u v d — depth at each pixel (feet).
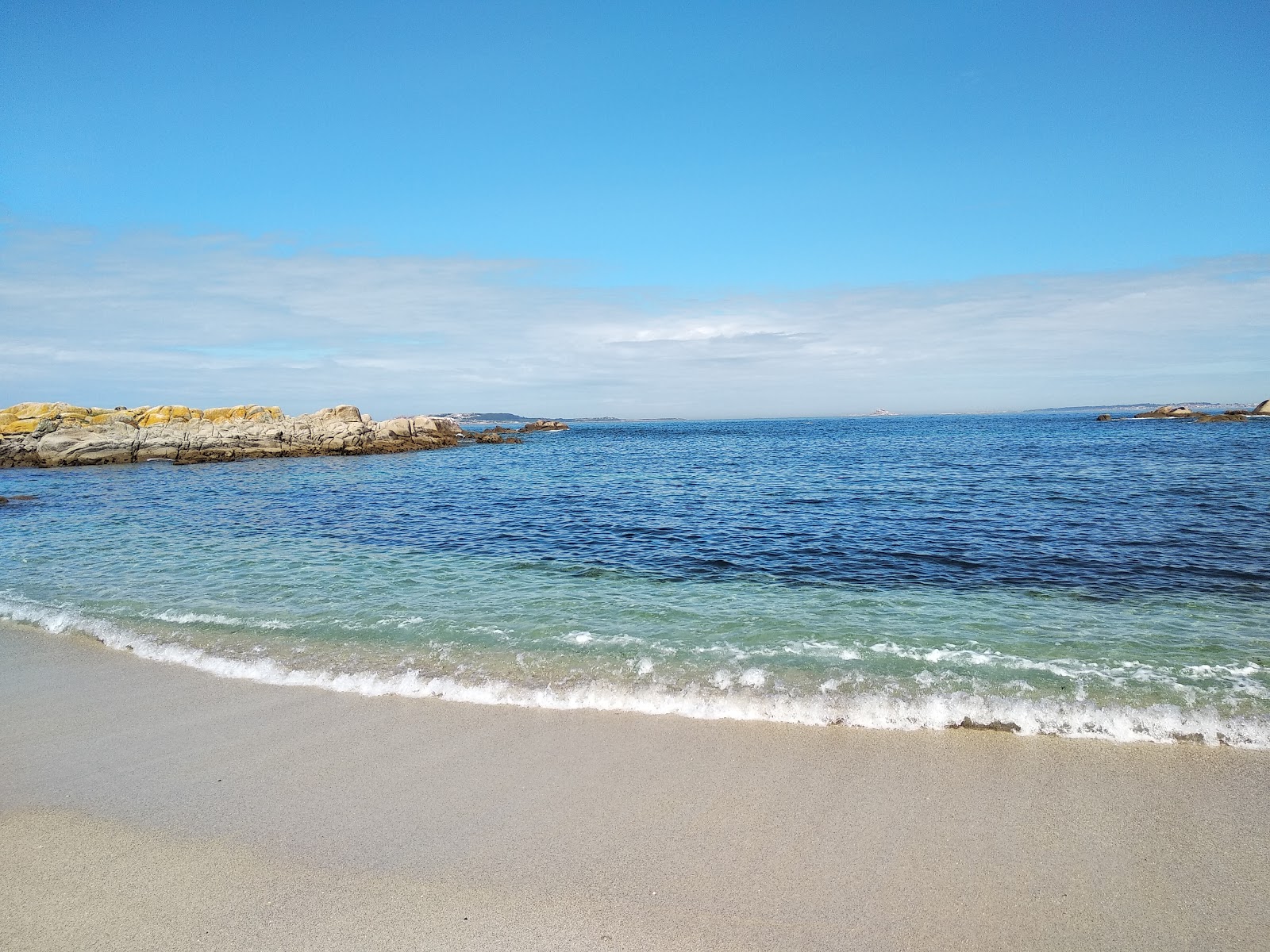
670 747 20.25
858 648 28.91
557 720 22.21
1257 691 23.86
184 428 173.37
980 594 38.19
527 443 275.18
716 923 12.98
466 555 51.08
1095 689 24.11
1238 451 143.74
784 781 18.19
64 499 92.27
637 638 30.60
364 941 12.55
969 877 14.26
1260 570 42.37
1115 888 13.92
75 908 13.48
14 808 17.24
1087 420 484.74
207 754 20.10
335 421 207.10
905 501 76.59
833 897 13.67
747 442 270.05
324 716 22.72
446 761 19.54
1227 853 14.99
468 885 14.14
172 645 29.81
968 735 20.75
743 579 42.57
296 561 48.62
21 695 24.71
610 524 65.16
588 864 14.78
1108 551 48.11
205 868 14.74
